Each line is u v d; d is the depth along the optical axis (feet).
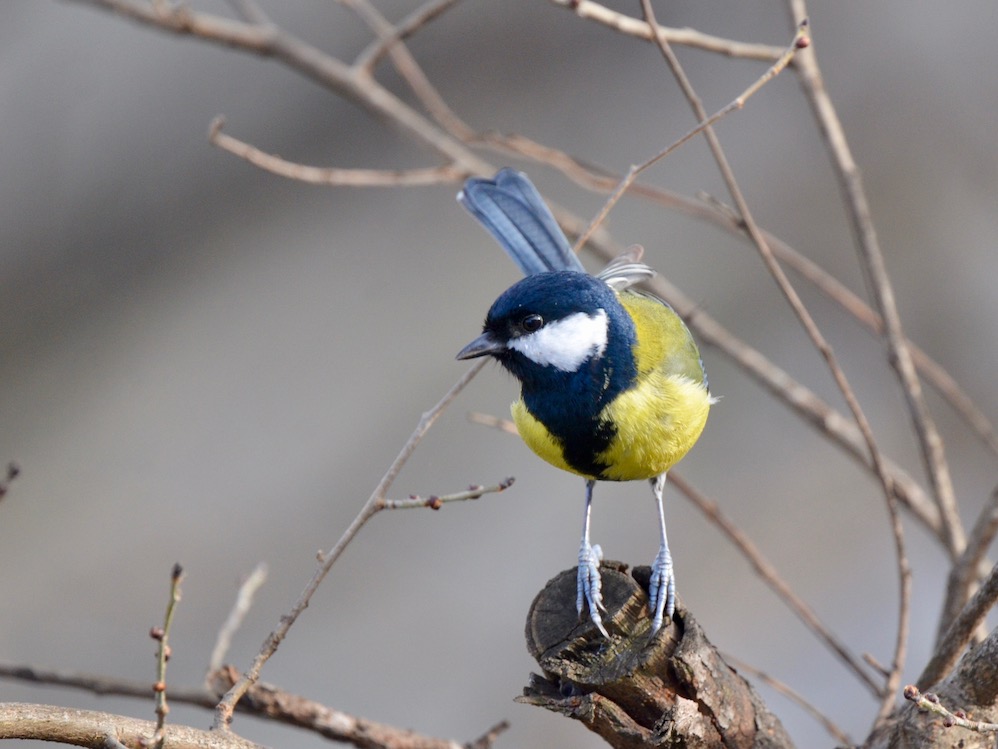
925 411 23.63
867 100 46.50
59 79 48.62
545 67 49.88
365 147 49.88
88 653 39.58
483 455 44.98
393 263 49.73
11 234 49.03
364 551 43.29
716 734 16.71
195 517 44.09
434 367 46.85
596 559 17.84
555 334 20.24
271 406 46.62
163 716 14.38
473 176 27.94
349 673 40.47
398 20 49.65
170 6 30.42
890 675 20.17
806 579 41.75
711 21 48.80
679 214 47.03
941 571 41.14
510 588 42.42
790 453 44.21
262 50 30.63
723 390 45.09
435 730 39.32
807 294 45.29
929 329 44.45
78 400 47.55
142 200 50.03
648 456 20.68
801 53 24.09
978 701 16.11
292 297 49.44
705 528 42.91
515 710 39.78
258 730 38.42
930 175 45.75
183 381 47.57
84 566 42.57
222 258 50.21
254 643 40.75
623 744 16.83
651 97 49.29
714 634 40.65
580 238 21.42
